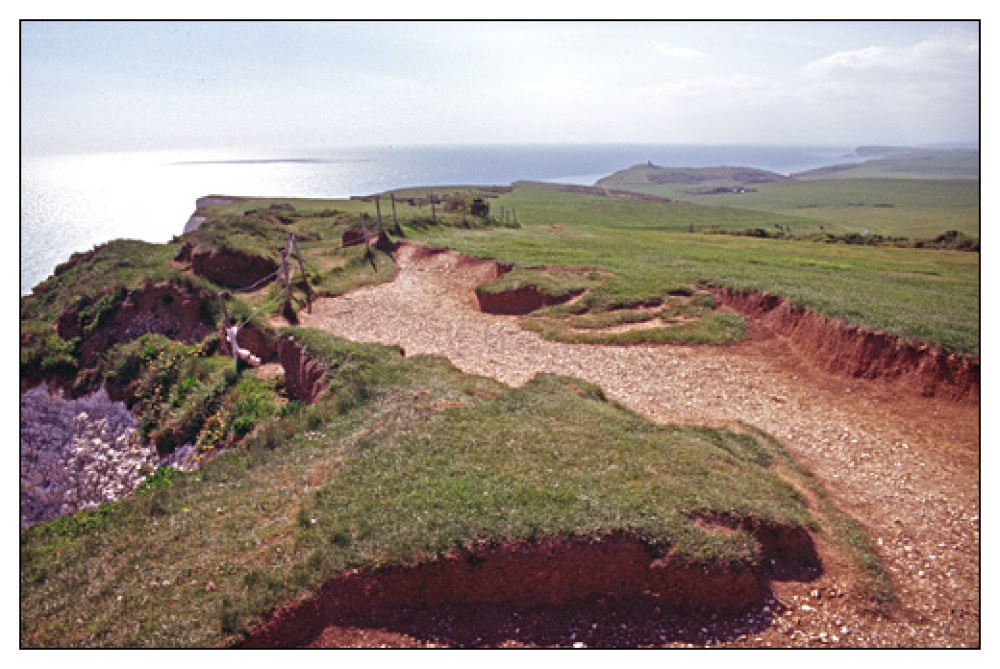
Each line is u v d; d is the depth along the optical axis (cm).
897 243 6250
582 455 1268
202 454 1981
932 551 1161
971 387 1619
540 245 4103
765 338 2227
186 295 2986
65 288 3388
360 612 960
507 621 950
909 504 1320
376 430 1437
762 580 1008
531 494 1106
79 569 1127
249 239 3912
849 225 14638
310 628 941
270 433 1589
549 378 1825
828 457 1527
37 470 2356
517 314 2828
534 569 979
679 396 1875
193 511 1255
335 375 1950
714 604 970
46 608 1026
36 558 1216
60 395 2722
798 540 1080
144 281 3084
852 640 923
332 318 2855
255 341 2569
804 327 2109
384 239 4075
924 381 1712
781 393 1877
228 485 1356
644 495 1106
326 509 1126
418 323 2755
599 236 5303
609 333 2395
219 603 958
